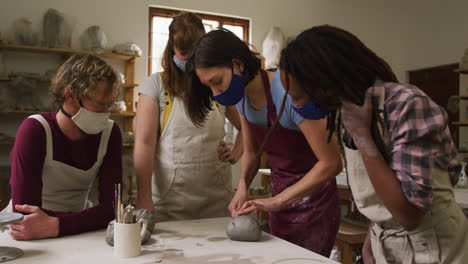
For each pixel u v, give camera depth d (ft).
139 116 5.39
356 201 3.33
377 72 2.67
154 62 15.89
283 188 4.89
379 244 3.16
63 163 4.44
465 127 17.92
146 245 3.68
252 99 4.39
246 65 3.91
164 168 5.55
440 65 19.31
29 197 4.11
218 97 3.94
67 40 13.96
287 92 2.85
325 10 19.24
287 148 4.58
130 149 14.47
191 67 4.07
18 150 4.13
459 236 2.89
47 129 4.30
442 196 2.84
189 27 4.96
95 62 4.07
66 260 3.24
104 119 4.24
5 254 3.30
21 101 13.24
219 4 16.81
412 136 2.48
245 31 17.60
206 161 5.63
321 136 3.83
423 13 20.17
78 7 14.48
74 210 4.89
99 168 4.83
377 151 2.61
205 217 5.73
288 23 18.33
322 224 4.64
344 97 2.57
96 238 3.92
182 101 5.46
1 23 13.44
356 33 20.12
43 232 3.84
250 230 3.78
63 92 4.07
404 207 2.51
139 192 5.15
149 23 15.87
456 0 18.56
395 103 2.56
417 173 2.44
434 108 2.53
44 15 13.78
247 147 5.08
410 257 2.93
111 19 14.97
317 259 3.30
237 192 4.73
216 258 3.32
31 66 13.89
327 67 2.51
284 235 4.87
